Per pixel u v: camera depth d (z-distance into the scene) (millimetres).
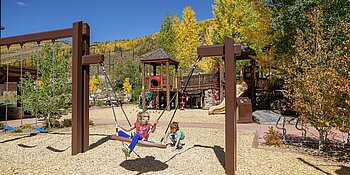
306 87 5543
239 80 16781
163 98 20719
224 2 18891
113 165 4719
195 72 30156
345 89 4730
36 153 5820
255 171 4270
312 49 6348
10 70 12922
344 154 5395
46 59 9672
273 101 15664
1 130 9281
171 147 6211
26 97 9703
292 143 6582
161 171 4344
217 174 4191
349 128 5066
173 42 28438
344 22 7582
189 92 21094
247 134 8070
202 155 5402
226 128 4270
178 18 30953
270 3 12695
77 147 5582
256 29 14508
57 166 4707
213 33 19859
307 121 5707
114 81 33000
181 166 4633
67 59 10164
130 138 4266
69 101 10297
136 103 27219
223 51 4457
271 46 12828
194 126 10266
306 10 10000
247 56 14859
